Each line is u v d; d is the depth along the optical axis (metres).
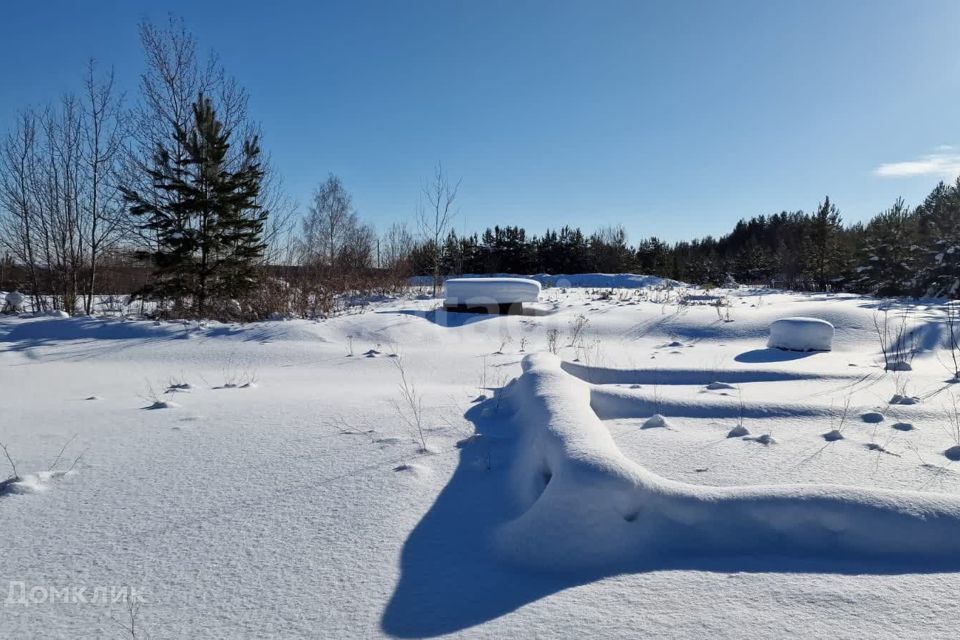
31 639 2.02
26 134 15.66
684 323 11.02
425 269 26.34
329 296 14.58
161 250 15.54
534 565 2.48
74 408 5.26
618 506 2.58
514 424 4.45
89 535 2.77
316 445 4.03
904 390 5.59
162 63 16.03
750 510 2.63
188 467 3.62
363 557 2.57
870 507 2.58
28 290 20.25
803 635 1.96
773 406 4.70
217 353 8.70
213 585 2.36
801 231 50.78
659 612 2.12
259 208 16.69
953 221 20.52
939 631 1.98
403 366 7.89
